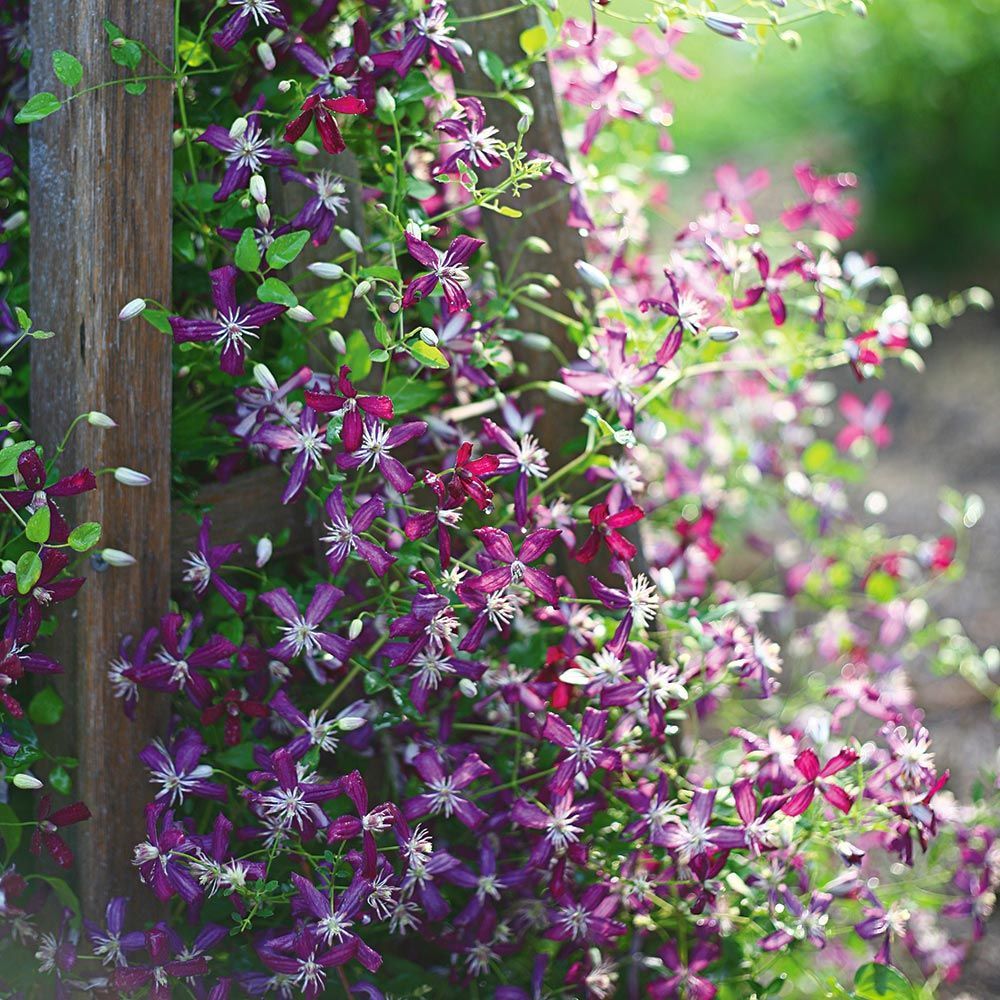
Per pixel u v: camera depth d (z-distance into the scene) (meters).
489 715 2.04
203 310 1.90
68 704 1.80
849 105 6.47
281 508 1.94
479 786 1.99
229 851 1.88
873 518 4.13
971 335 5.37
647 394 2.12
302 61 1.78
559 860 1.83
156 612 1.81
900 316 2.28
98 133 1.67
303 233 1.65
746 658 2.03
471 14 1.95
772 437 3.09
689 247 2.27
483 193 1.76
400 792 1.98
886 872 2.64
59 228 1.71
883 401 2.93
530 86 1.97
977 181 6.04
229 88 1.90
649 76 2.62
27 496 1.62
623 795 1.90
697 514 2.71
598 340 2.08
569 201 2.04
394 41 1.92
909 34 6.17
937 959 2.36
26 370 1.92
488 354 1.93
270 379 1.68
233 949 1.87
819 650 2.97
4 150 1.92
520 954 2.09
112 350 1.72
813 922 1.91
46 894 1.82
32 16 1.72
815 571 2.93
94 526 1.60
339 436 1.73
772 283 2.05
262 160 1.74
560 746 1.87
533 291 1.95
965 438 4.59
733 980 2.05
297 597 1.85
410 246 1.66
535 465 1.81
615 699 1.81
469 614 1.95
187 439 1.87
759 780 1.94
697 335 1.90
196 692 1.74
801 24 6.75
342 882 1.77
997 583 3.74
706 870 1.83
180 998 1.80
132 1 1.67
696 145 7.57
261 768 1.75
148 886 1.86
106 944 1.70
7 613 1.77
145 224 1.71
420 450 2.01
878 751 2.01
